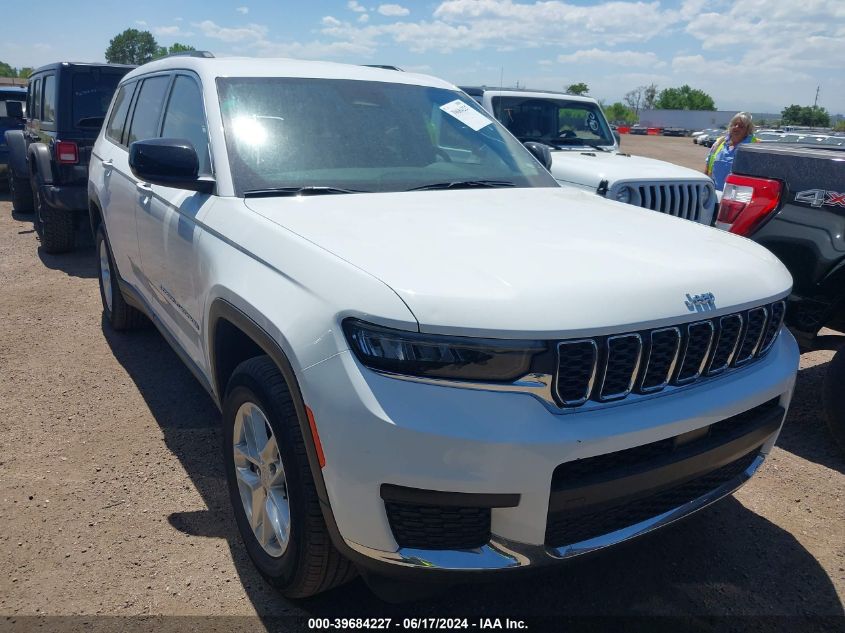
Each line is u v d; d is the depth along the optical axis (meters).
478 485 2.01
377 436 2.02
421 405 2.01
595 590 2.80
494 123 4.14
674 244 2.68
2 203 11.91
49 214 7.72
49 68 8.01
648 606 2.71
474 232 2.60
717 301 2.37
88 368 4.82
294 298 2.31
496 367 2.03
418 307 2.03
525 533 2.10
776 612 2.70
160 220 3.55
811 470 3.78
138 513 3.19
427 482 2.01
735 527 3.25
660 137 75.94
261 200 2.93
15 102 10.43
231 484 2.90
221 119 3.24
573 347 2.08
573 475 2.13
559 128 8.64
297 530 2.35
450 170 3.55
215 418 4.13
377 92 3.77
